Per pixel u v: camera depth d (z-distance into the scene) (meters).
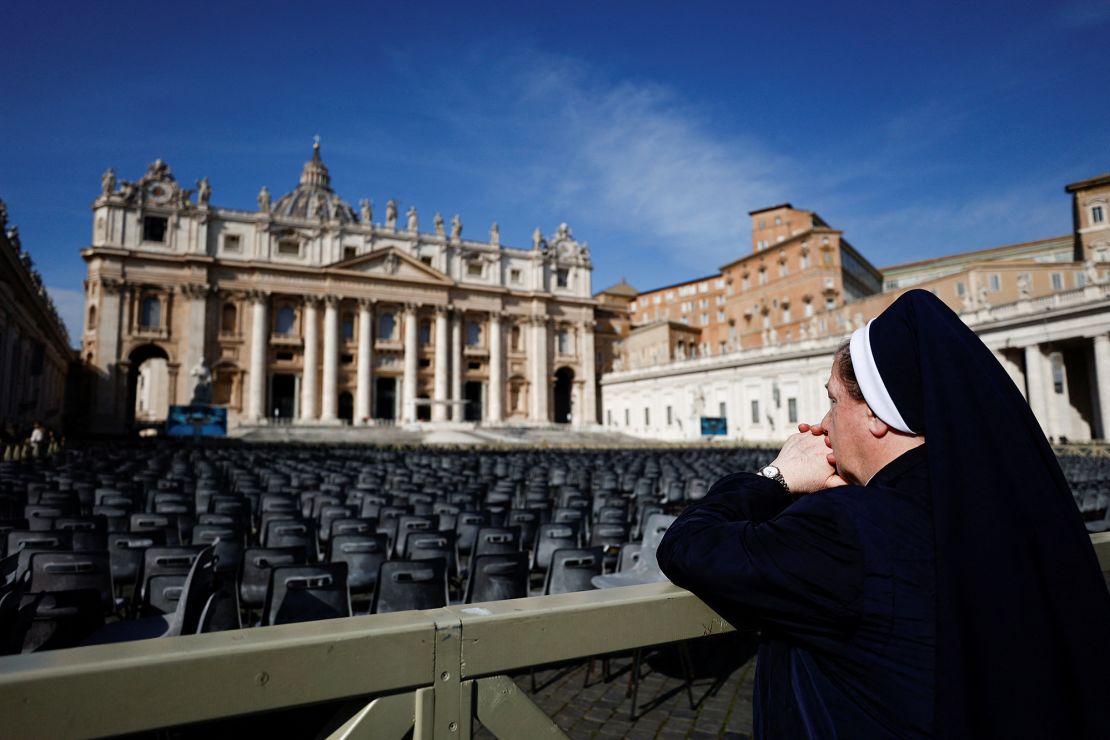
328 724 1.29
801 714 1.45
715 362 58.44
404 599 5.57
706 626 1.68
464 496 11.62
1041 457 1.35
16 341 36.03
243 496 10.48
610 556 8.73
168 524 8.25
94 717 1.01
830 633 1.40
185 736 2.16
